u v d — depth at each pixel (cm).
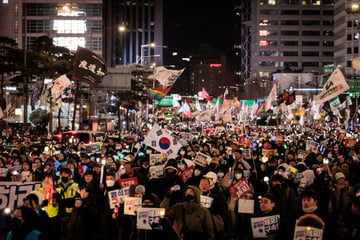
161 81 3697
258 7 17150
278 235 926
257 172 1533
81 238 981
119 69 4934
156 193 1241
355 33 11638
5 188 1118
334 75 2033
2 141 2498
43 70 4572
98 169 1349
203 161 1427
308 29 17088
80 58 2072
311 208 902
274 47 17088
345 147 2100
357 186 1016
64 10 11100
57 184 1138
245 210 1095
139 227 936
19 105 6644
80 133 2722
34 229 760
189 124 6119
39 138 2772
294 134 3269
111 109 7256
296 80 11862
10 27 11081
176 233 897
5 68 4538
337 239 936
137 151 1933
